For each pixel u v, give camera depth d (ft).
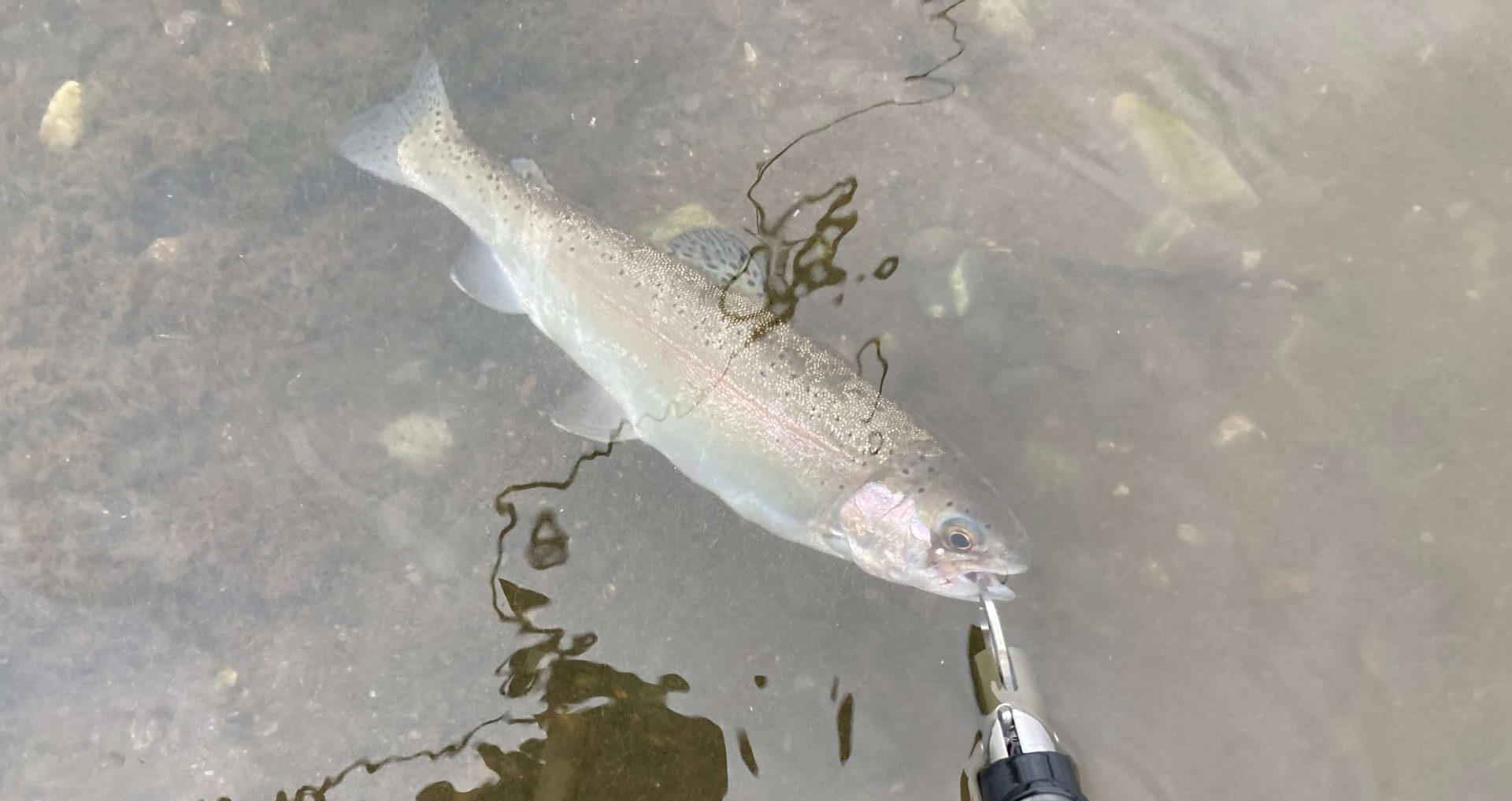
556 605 1.81
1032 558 1.80
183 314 1.90
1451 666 1.74
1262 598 1.78
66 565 1.80
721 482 1.80
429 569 1.83
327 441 1.87
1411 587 1.77
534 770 1.73
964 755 1.72
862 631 1.79
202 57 2.00
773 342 1.79
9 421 1.84
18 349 1.87
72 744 1.75
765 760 1.74
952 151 2.02
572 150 2.01
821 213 1.97
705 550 1.83
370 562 1.83
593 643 1.79
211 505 1.83
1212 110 2.04
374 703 1.77
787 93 2.05
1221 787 1.70
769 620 1.80
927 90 2.05
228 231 1.94
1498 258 1.92
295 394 1.89
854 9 2.08
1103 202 1.98
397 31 2.04
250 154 1.97
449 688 1.77
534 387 1.90
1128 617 1.77
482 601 1.81
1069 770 1.48
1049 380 1.88
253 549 1.82
